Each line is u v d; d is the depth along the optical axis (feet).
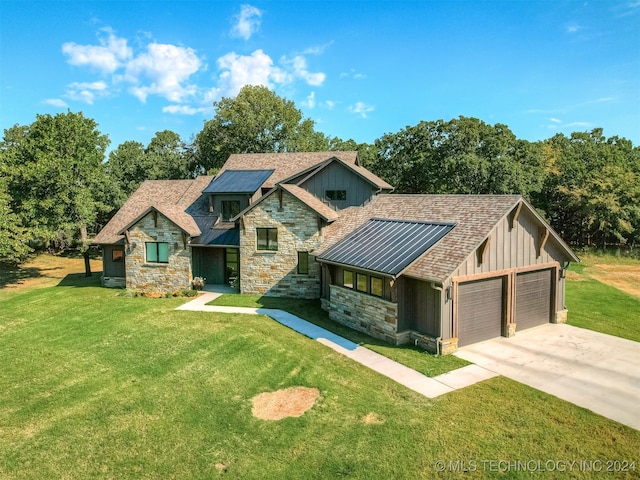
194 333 58.39
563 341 53.16
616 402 37.40
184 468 29.66
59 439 33.60
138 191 107.24
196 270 85.87
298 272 77.25
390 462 29.60
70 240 159.02
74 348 53.83
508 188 142.51
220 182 91.15
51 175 102.94
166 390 41.60
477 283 51.96
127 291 82.74
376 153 187.11
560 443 31.40
